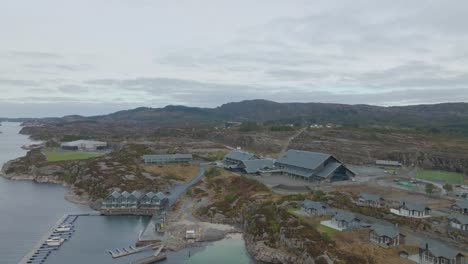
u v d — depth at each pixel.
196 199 164.50
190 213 147.88
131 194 156.50
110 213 150.62
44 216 149.62
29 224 139.62
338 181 185.12
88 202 168.62
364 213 125.31
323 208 127.00
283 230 110.12
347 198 142.00
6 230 132.88
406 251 96.12
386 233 100.81
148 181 185.75
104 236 126.38
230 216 138.88
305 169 195.00
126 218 146.75
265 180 187.88
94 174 190.62
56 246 116.38
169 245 116.62
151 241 119.69
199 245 117.69
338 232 108.94
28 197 180.12
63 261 105.88
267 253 105.62
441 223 115.50
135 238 124.56
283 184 176.25
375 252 95.75
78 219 145.25
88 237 125.38
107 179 183.12
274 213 124.31
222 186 176.62
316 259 93.88
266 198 144.75
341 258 92.12
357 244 100.44
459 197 153.00
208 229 130.25
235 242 120.12
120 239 123.62
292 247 103.25
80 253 111.69
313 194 149.75
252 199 146.00
